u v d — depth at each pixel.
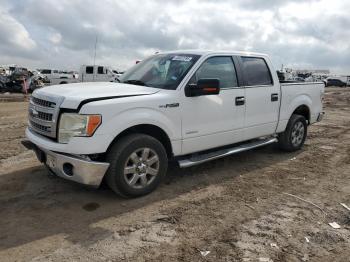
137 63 6.47
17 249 3.63
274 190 5.41
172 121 5.14
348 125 11.99
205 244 3.81
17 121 11.55
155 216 4.43
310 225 4.29
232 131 6.04
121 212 4.52
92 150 4.41
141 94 4.90
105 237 3.91
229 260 3.53
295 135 7.56
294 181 5.84
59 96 4.60
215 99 5.66
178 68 5.54
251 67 6.44
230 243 3.84
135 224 4.21
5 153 7.05
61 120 4.50
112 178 4.66
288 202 4.97
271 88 6.70
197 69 5.48
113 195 5.01
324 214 4.61
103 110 4.45
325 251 3.75
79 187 5.26
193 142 5.48
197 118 5.45
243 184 5.63
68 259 3.48
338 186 5.65
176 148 5.30
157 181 5.10
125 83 5.69
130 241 3.84
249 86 6.27
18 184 5.35
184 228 4.15
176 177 5.84
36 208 4.57
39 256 3.52
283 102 7.04
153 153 4.97
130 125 4.66
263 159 7.07
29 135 5.04
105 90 4.90
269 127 6.80
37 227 4.09
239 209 4.70
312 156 7.40
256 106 6.40
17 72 27.91
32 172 5.89
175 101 5.14
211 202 4.90
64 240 3.82
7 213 4.42
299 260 3.57
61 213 4.45
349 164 6.88
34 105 4.96
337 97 29.14
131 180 4.82
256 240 3.92
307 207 4.82
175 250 3.69
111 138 4.51
